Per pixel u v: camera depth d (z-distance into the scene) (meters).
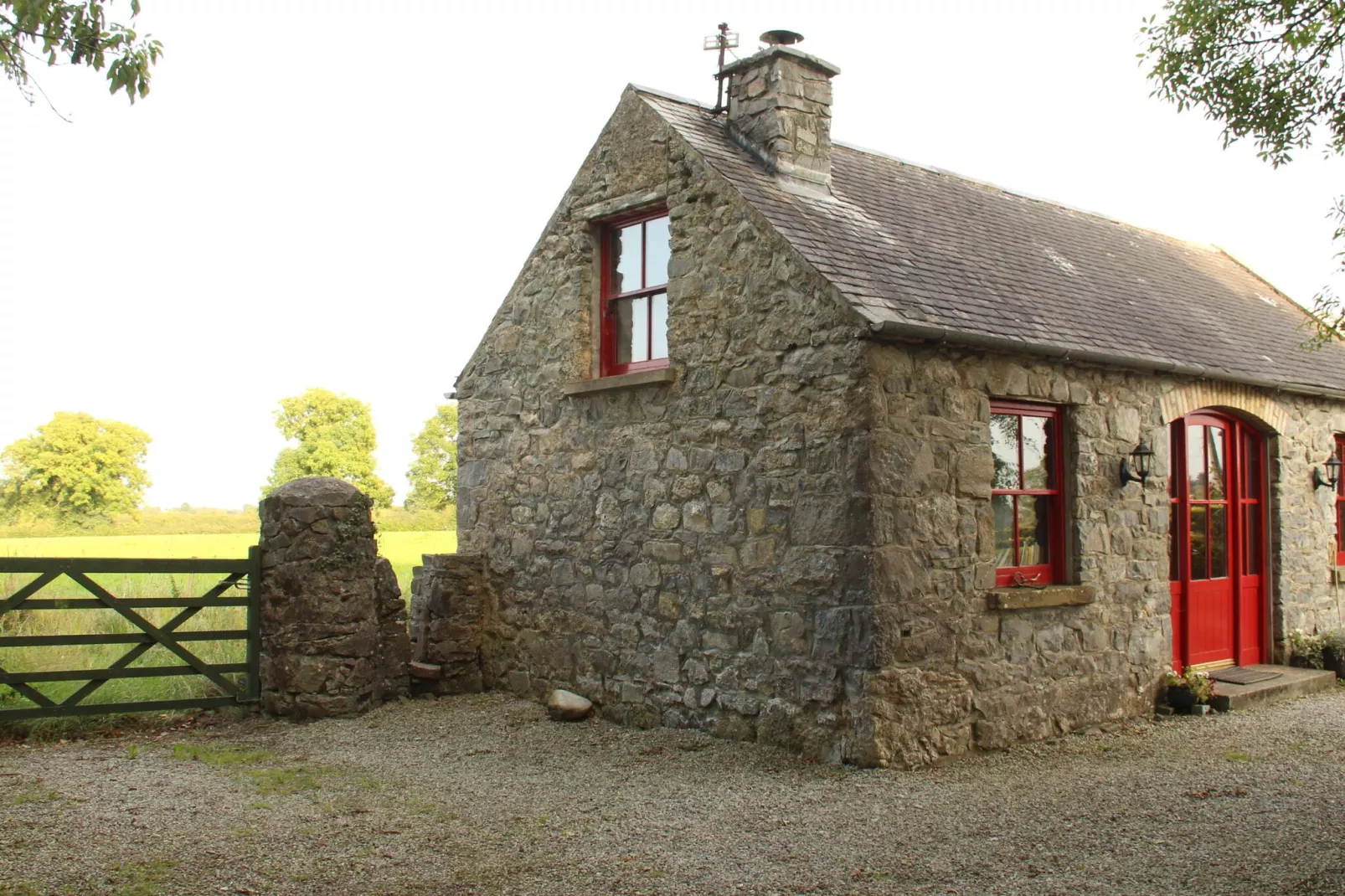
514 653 9.82
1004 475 8.13
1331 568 11.44
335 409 46.31
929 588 7.29
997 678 7.70
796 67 8.83
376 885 4.91
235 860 5.21
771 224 7.72
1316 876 4.86
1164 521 9.16
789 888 4.89
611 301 9.53
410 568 20.30
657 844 5.55
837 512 7.17
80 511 45.00
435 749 7.82
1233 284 13.01
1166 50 6.95
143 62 6.04
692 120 8.98
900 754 7.05
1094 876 4.98
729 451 8.02
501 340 10.30
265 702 8.86
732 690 7.91
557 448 9.58
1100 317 9.09
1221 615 10.45
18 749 7.65
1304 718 8.88
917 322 7.12
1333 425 11.56
